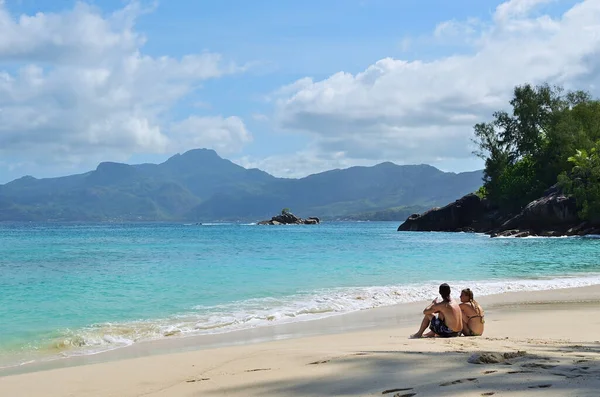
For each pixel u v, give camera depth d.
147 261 30.56
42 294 17.55
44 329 12.04
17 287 19.20
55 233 94.50
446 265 28.02
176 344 10.52
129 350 10.05
